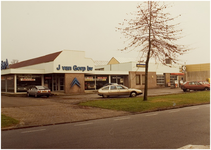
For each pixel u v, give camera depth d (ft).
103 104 54.19
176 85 137.39
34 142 23.11
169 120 34.53
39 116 40.22
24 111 46.34
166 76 153.28
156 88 138.21
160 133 25.99
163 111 45.73
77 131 27.91
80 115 41.22
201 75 163.63
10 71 98.12
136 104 52.47
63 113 43.57
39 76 106.83
